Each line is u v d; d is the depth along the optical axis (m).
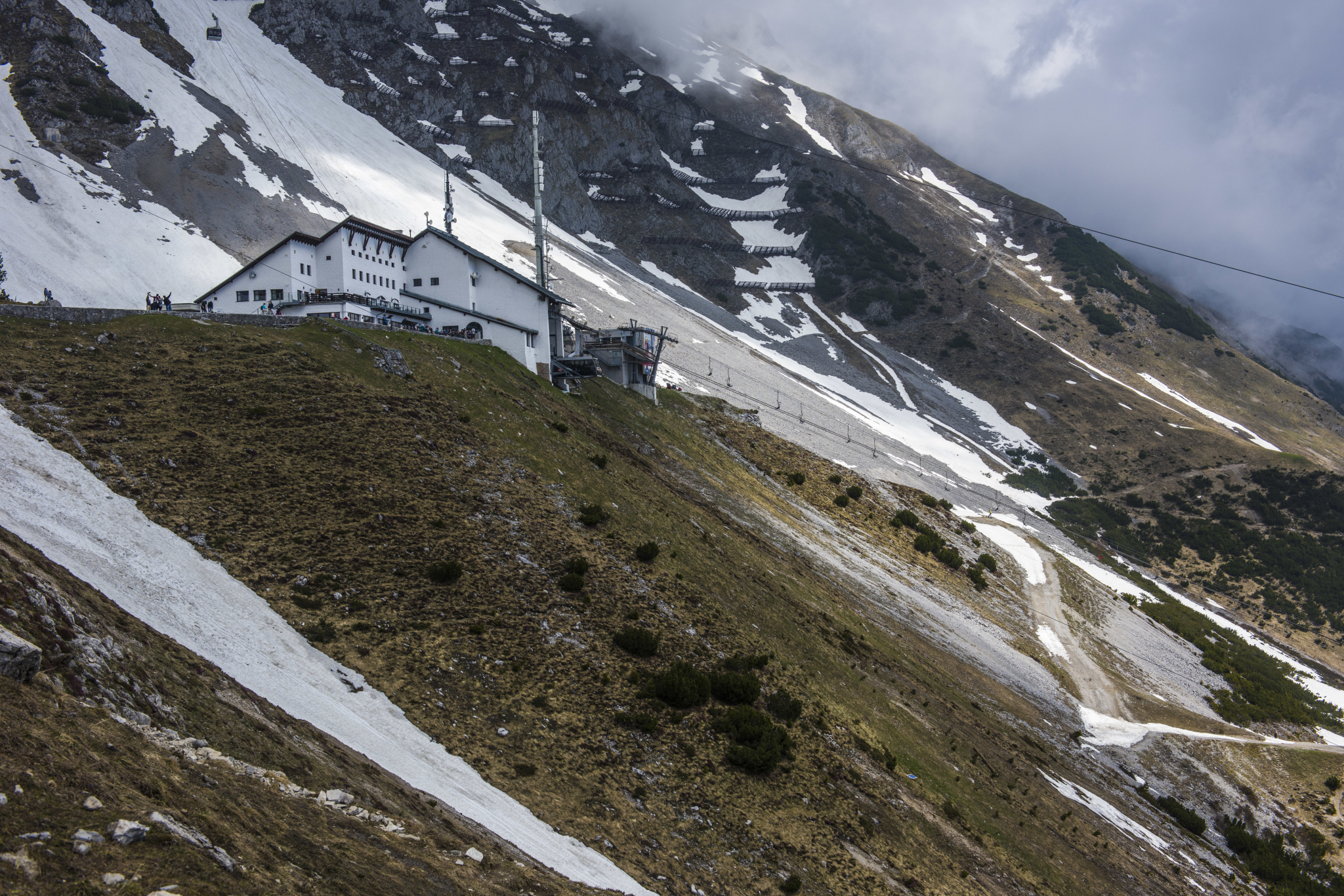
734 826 37.56
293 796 23.78
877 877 39.03
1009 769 62.09
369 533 44.56
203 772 21.78
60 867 15.26
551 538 53.84
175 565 34.94
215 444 45.53
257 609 35.22
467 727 34.91
